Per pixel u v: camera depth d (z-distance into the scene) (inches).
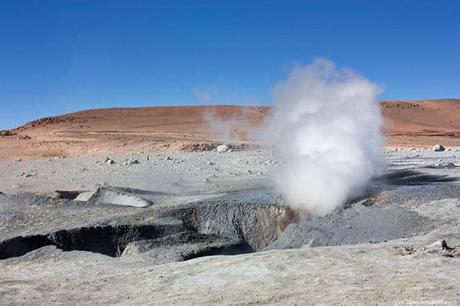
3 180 1046.4
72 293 399.9
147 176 1034.7
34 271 476.7
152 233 628.4
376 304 325.4
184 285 396.5
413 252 433.4
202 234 623.2
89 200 796.0
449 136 2378.2
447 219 583.2
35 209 721.0
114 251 609.3
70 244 599.8
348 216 630.5
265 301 347.9
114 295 389.4
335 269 399.2
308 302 339.6
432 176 840.9
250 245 647.8
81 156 1563.7
